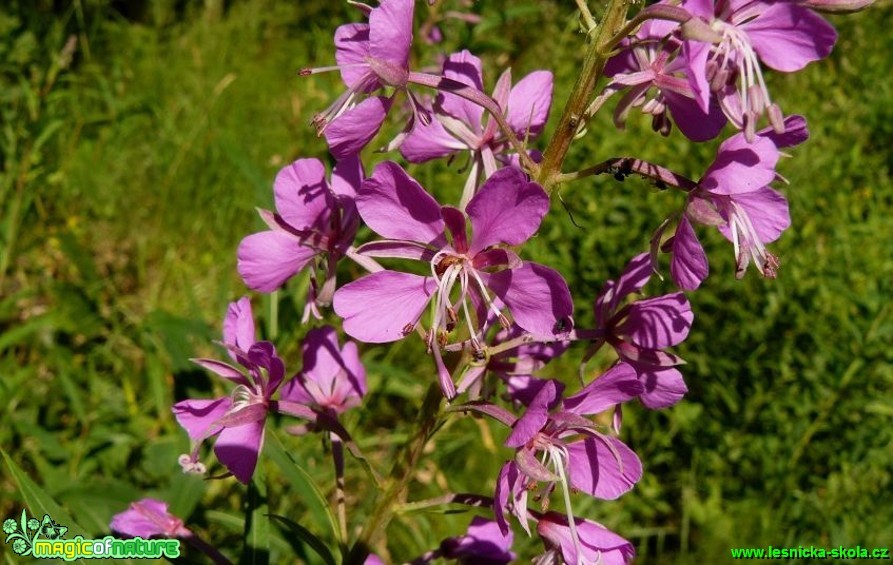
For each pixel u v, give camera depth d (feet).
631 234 0.96
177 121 1.25
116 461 0.74
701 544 0.79
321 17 1.59
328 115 0.41
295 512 0.73
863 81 1.33
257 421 0.42
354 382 0.49
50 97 0.99
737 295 0.92
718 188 0.38
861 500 0.80
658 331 0.40
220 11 1.57
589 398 0.39
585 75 0.39
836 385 0.81
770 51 0.37
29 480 0.42
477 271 0.39
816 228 0.98
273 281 0.44
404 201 0.38
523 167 0.41
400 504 0.45
